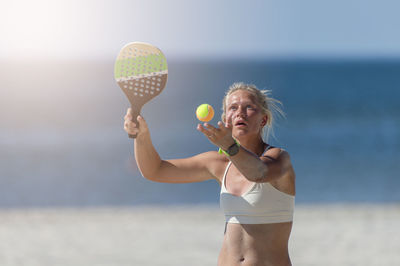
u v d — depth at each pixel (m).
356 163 70.50
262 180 7.98
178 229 30.72
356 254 24.56
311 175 62.09
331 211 37.06
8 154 78.62
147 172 9.80
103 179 60.00
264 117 9.55
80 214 36.56
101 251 25.48
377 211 36.88
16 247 26.53
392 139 94.12
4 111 150.50
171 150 82.50
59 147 85.56
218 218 34.41
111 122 124.62
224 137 7.50
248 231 9.05
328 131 107.06
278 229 9.02
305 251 25.19
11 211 38.34
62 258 24.25
